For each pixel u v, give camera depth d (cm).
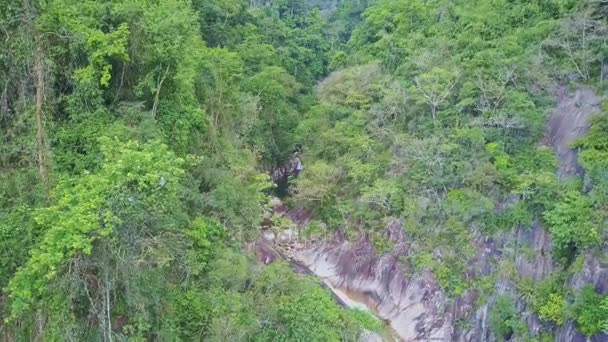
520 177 2773
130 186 1369
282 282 2147
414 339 2738
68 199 1346
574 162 2759
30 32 1675
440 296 2767
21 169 1603
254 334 1872
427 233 2958
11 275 1420
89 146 1744
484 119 3089
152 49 2022
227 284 2009
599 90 2936
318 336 1939
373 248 3166
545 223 2630
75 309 1421
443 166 3023
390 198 3166
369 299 3039
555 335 2366
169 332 1602
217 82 2906
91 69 1789
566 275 2447
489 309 2608
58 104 1814
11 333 1441
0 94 1656
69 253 1235
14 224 1455
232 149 2806
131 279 1451
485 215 2825
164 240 1631
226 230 2325
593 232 2320
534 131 3003
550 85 3159
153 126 1933
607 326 2075
